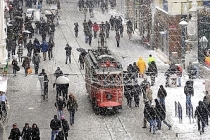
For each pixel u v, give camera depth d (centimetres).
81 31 10006
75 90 6681
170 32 7900
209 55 7606
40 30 9662
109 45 8994
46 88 6300
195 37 7275
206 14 7644
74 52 8506
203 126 5197
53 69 7500
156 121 5306
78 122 5622
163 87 6125
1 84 5744
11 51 7994
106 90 5800
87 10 11675
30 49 7806
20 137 4856
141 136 5203
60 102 5594
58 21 10762
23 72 7369
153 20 8669
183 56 7862
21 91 6606
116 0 12050
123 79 6059
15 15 9731
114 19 10138
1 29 7656
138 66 6938
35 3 11906
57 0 11719
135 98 6038
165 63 7919
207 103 5325
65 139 5025
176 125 5456
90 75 6003
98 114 5850
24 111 5947
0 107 5425
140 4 9600
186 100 5678
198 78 7100
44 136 5222
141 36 9556
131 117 5750
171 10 7900
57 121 4981
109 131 5362
